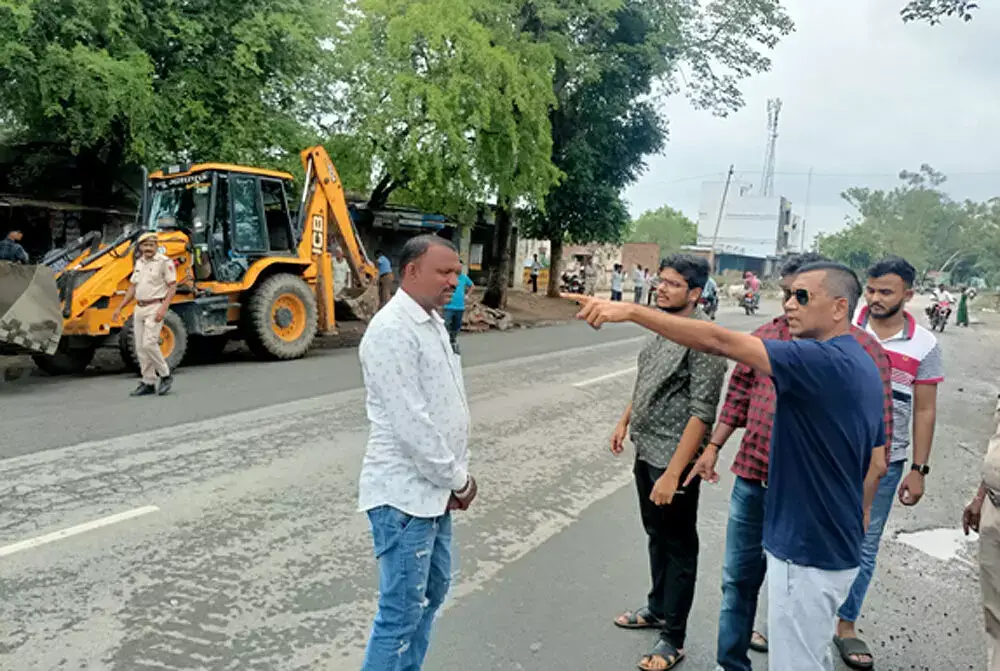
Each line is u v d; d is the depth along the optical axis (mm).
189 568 4023
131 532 4453
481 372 10828
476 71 15688
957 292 68750
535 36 19234
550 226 24297
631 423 3508
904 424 3662
